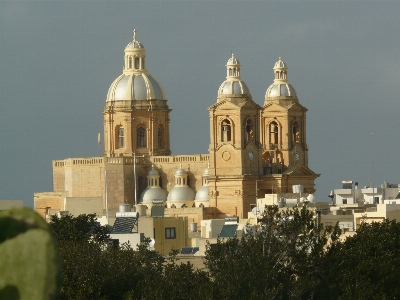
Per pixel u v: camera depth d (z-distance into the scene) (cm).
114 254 13975
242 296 12519
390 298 13538
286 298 13362
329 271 13812
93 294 12100
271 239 14088
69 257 12988
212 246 15262
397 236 15775
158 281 12575
